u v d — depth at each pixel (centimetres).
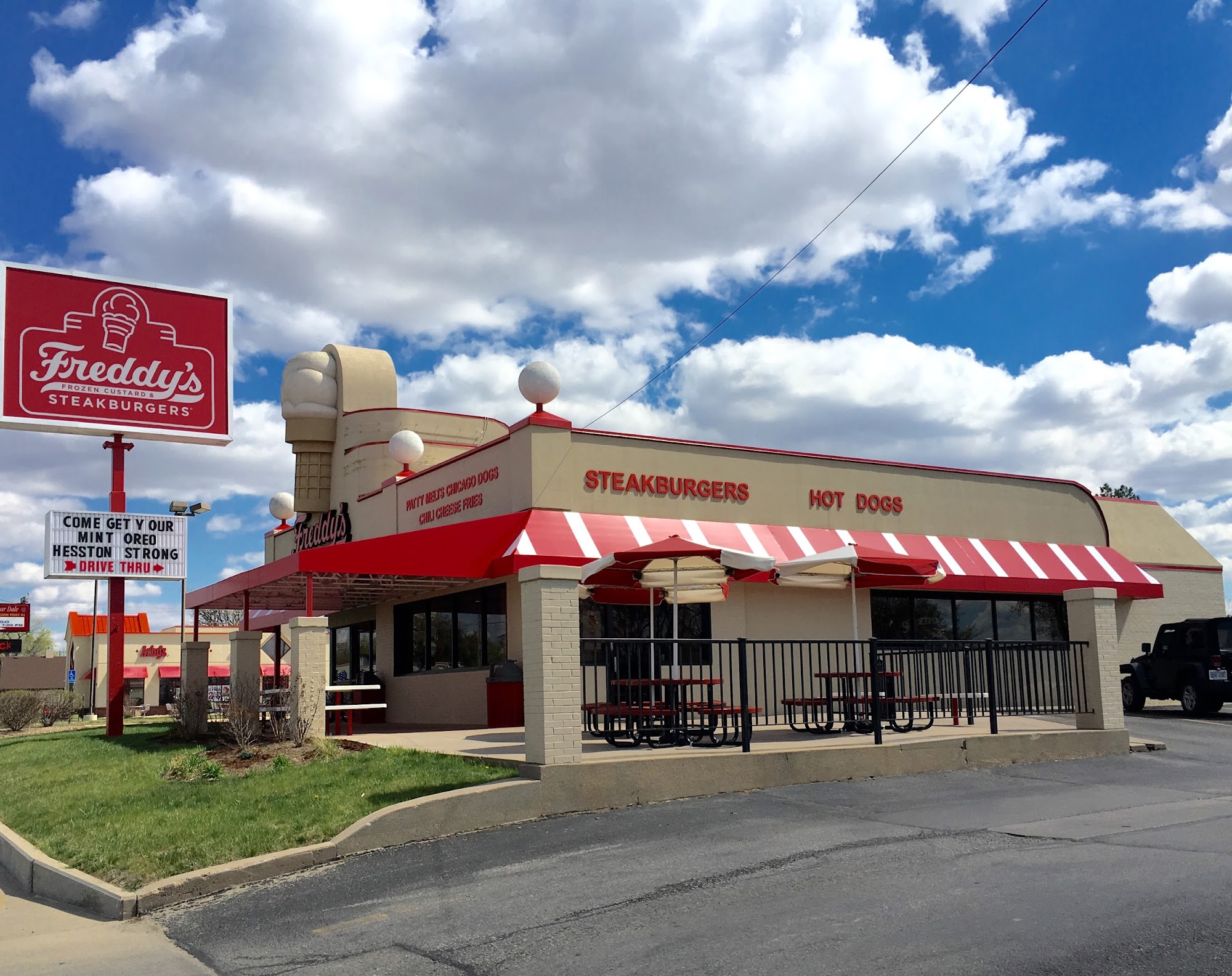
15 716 2773
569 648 1052
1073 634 1449
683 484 1911
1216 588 2725
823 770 1170
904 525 2180
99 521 1842
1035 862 748
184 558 1905
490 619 1830
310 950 661
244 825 957
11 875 1020
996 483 2338
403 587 1934
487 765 1107
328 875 845
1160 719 2031
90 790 1210
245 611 1964
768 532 1972
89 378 1853
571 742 1033
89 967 666
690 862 799
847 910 647
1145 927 584
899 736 1315
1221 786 1109
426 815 940
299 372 2733
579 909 692
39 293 1834
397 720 2206
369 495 2473
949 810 986
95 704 4575
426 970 600
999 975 520
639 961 581
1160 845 790
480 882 785
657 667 1520
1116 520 2703
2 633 6119
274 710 1399
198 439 1938
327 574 1658
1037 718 1603
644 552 1317
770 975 542
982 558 2212
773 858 798
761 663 1903
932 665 1723
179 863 867
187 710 1650
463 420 2653
